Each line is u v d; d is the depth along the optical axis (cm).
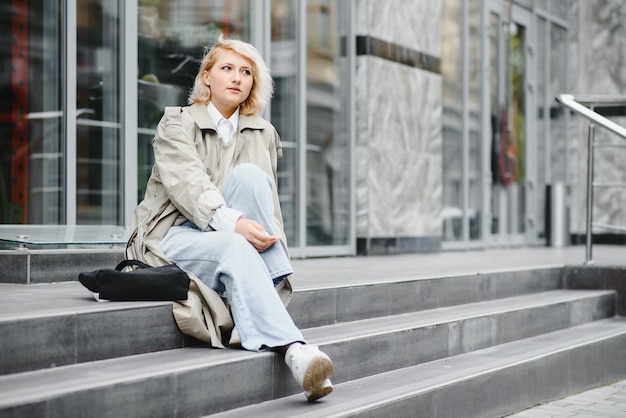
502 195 1089
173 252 335
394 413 321
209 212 325
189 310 317
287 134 730
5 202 529
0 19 527
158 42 611
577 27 1270
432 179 910
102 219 573
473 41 1026
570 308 565
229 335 337
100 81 571
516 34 1127
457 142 991
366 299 437
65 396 241
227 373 296
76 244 447
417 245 880
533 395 431
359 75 810
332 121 787
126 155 582
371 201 810
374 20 816
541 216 1191
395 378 371
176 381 276
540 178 1196
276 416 289
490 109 1062
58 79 553
